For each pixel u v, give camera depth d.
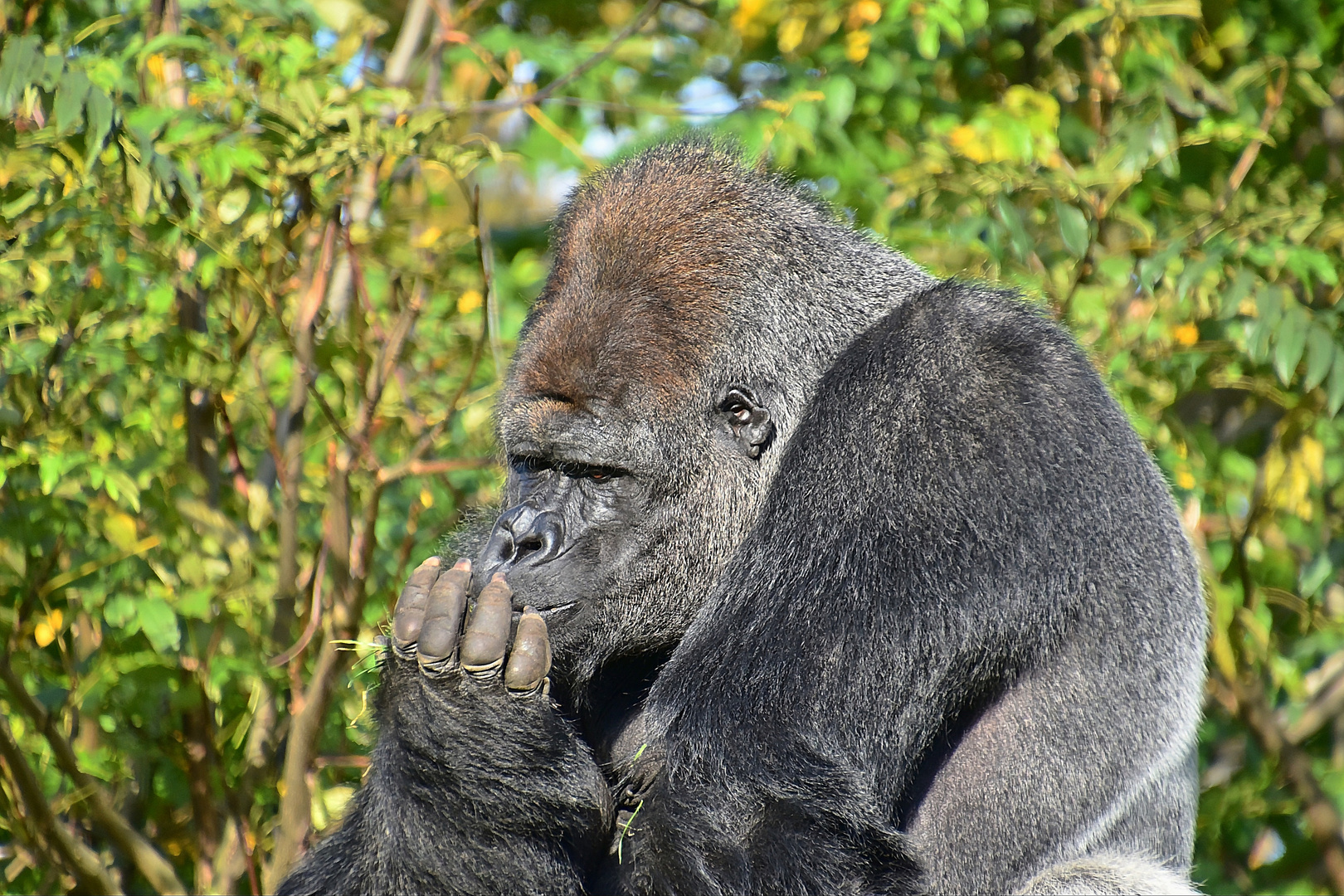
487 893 6.46
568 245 7.76
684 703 6.84
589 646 7.40
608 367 7.29
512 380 7.68
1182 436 12.10
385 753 6.64
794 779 6.52
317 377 11.39
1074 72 14.78
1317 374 10.80
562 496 7.41
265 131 10.40
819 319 7.82
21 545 10.16
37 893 10.58
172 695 10.20
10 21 11.52
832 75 13.53
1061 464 6.99
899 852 6.50
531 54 14.74
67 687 10.44
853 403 7.15
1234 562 12.79
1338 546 13.20
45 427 10.20
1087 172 12.02
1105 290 12.43
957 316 7.35
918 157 13.22
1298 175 13.32
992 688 6.94
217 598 10.23
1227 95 13.42
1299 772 13.07
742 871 6.38
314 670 10.48
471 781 6.47
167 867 10.00
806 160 13.42
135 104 10.73
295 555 10.56
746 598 6.98
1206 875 13.09
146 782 11.19
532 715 6.62
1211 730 13.80
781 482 7.19
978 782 6.92
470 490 11.69
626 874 6.89
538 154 16.25
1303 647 13.53
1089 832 6.88
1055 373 7.26
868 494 6.93
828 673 6.71
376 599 10.88
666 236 7.54
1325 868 13.70
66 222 9.96
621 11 17.66
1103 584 6.95
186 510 10.38
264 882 10.52
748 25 15.22
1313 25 14.34
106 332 10.20
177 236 10.16
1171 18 13.70
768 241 7.75
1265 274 12.16
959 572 6.77
